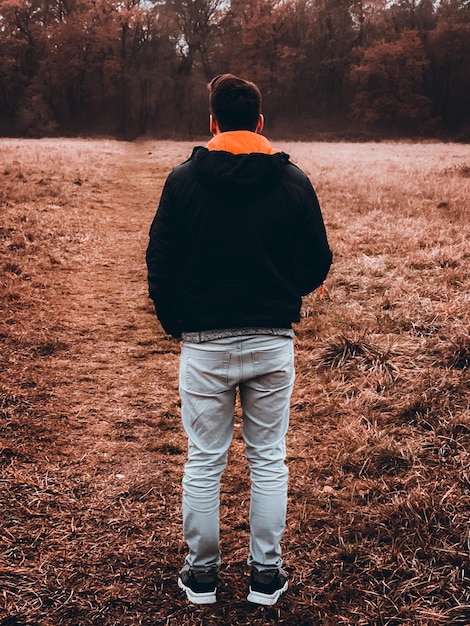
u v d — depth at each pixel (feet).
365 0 198.70
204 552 6.88
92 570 7.73
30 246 24.54
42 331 16.24
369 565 7.78
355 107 197.26
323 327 16.46
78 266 23.15
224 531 8.59
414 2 203.41
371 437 10.85
